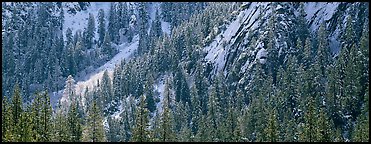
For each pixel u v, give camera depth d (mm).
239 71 175000
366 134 96500
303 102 128625
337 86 131375
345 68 136750
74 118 95438
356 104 126938
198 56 199000
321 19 184125
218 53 193625
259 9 196125
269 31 179500
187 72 193875
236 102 159000
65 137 87375
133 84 194750
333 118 125188
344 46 152000
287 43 176500
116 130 155000
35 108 86062
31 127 79500
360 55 136375
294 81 142750
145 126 91062
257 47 177250
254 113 125625
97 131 92500
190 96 174500
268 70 169875
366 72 133500
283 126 118000
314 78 139000
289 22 184625
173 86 185375
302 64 152125
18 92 88250
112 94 195000
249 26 192250
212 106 143000
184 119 149750
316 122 95812
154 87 191375
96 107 93750
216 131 120250
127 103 175375
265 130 103062
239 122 123000
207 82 180875
